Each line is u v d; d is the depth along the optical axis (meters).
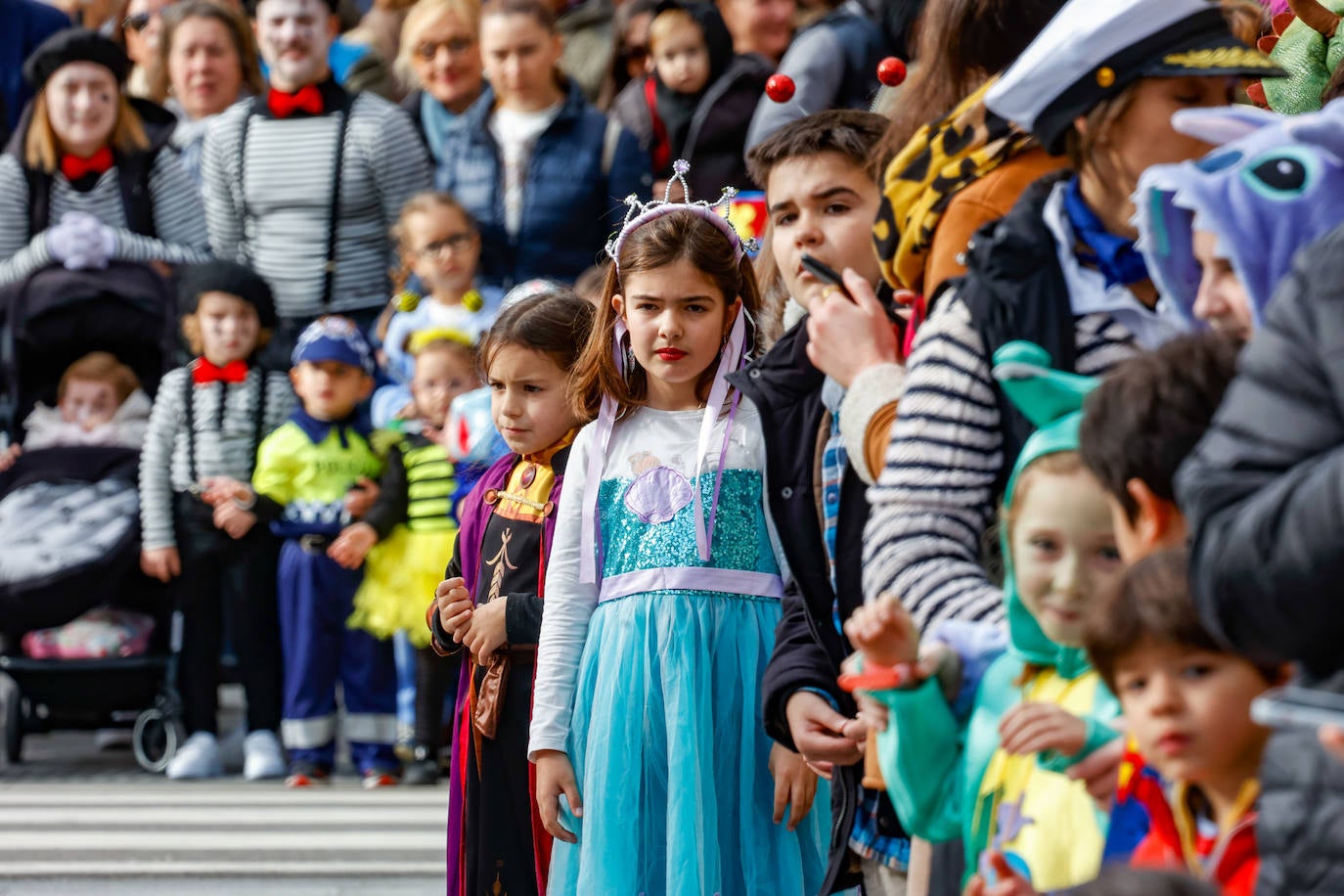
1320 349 4.61
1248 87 9.44
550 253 18.88
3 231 18.55
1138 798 5.40
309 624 16.52
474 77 20.56
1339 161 5.35
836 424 8.12
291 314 19.00
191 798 15.93
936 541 6.27
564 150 18.98
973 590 6.16
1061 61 6.24
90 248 18.00
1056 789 5.72
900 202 7.24
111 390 17.84
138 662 17.14
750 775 8.77
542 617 9.52
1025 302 6.29
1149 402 5.24
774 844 8.80
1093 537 5.68
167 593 17.56
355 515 16.56
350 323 17.06
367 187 19.06
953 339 6.43
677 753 8.59
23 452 17.58
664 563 8.94
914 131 7.64
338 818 15.10
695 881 8.44
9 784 16.66
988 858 5.79
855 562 7.75
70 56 18.44
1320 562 4.39
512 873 9.69
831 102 17.97
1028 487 5.80
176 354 17.91
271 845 14.12
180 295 17.67
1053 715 5.55
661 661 8.78
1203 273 5.73
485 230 18.98
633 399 9.38
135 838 14.35
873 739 7.20
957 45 7.43
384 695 16.62
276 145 19.03
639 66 21.12
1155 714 5.09
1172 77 6.16
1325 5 9.34
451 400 16.64
